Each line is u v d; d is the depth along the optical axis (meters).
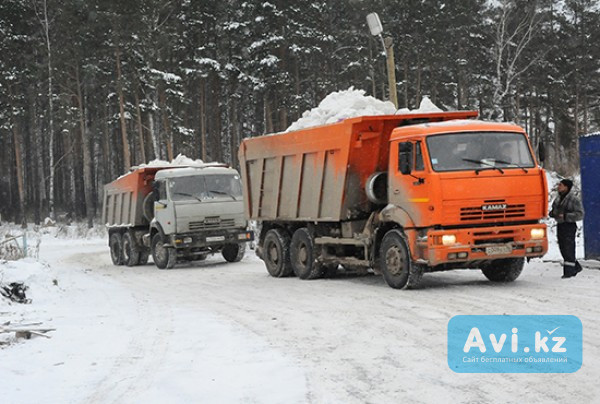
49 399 6.33
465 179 11.73
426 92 57.53
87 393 6.49
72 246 37.25
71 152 60.19
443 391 5.93
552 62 58.88
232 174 22.16
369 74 53.09
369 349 7.67
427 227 11.98
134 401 6.12
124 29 45.53
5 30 55.41
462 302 10.50
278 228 17.30
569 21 58.72
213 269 20.36
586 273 13.17
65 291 15.14
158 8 49.75
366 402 5.72
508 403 5.52
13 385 6.88
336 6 56.56
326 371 6.80
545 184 12.19
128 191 24.62
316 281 15.19
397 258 12.53
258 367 7.09
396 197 12.59
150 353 8.09
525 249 12.02
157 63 49.94
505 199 11.92
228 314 10.75
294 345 8.09
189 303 12.40
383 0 52.56
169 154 49.66
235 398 6.01
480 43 54.88
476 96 57.41
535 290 11.36
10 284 13.37
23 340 9.28
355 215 14.30
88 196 52.59
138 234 24.30
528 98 62.12
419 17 53.28
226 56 54.41
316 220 15.13
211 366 7.24
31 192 72.56
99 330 9.87
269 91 49.25
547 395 5.68
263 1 47.97
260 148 17.52
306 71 52.41
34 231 49.09
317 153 15.04
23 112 56.44
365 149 13.84
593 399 5.54
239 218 21.84
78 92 53.25
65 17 50.12
